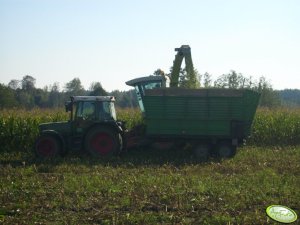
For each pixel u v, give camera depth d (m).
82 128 17.22
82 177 12.52
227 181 12.02
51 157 16.52
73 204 9.61
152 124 17.08
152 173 13.41
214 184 11.55
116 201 9.84
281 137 22.44
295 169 14.22
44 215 8.86
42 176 13.04
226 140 17.14
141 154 17.98
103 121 17.11
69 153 17.75
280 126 22.44
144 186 11.30
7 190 10.85
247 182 11.88
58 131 17.27
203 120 16.89
